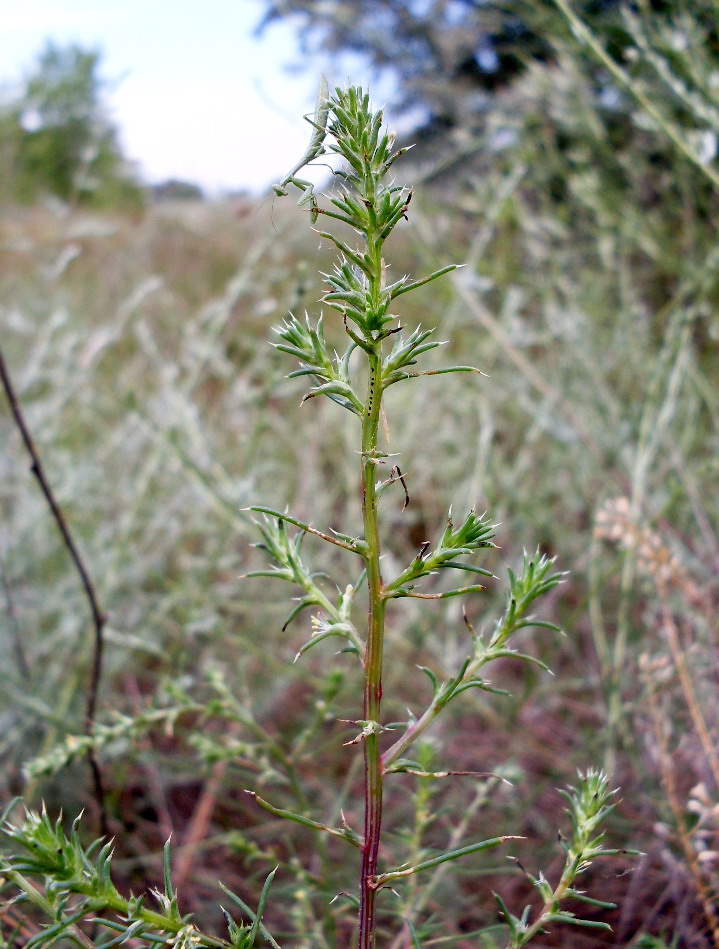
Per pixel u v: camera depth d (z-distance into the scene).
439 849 0.59
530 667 0.76
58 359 1.28
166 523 0.98
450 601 0.81
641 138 1.14
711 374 1.02
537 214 1.43
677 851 0.54
